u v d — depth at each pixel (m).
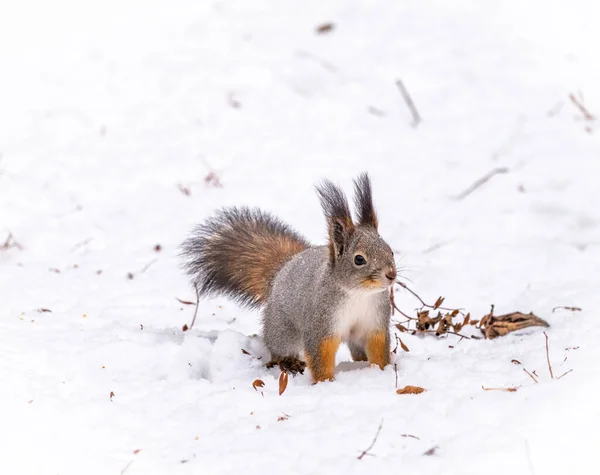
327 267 9.21
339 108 17.55
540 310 10.94
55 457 7.60
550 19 20.11
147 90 18.41
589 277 12.09
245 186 15.33
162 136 16.92
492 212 14.27
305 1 21.19
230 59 19.16
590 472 6.78
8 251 13.34
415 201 14.84
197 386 8.88
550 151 15.83
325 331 9.14
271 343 9.97
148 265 12.86
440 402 7.93
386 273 8.83
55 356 9.46
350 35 19.84
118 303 11.65
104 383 8.94
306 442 7.47
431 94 17.89
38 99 18.48
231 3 21.53
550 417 7.46
